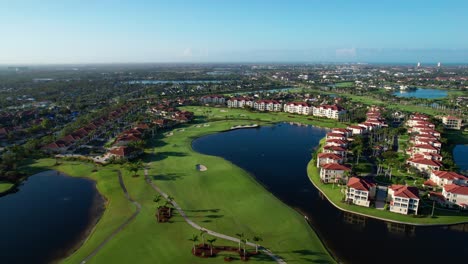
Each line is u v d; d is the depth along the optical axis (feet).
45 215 395.34
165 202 415.44
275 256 305.12
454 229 366.84
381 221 381.19
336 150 580.71
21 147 614.34
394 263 305.32
